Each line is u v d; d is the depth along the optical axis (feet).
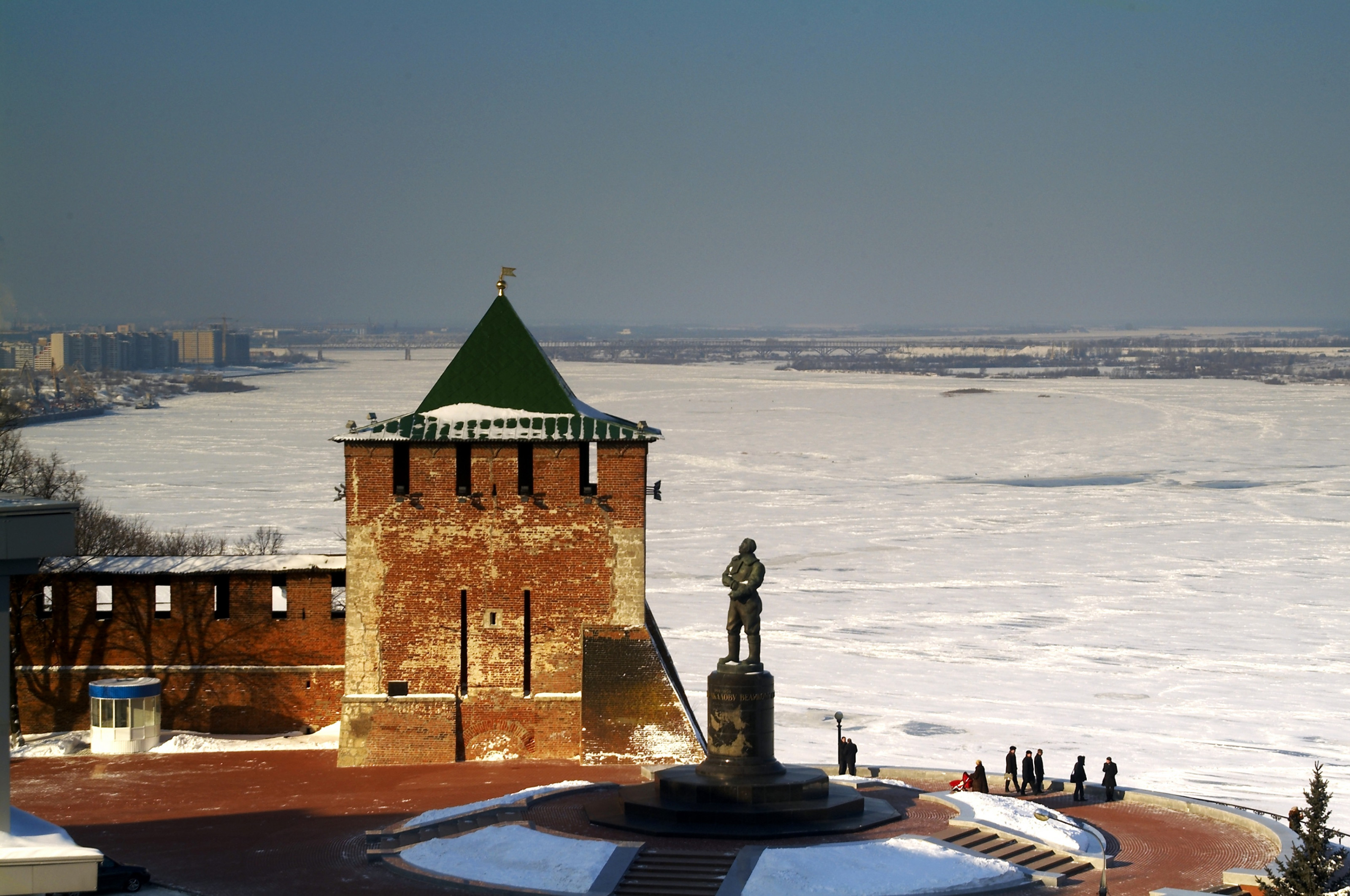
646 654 335.67
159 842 268.62
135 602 355.36
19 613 352.28
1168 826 294.46
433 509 337.72
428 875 246.06
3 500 197.47
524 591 338.75
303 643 357.00
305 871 250.57
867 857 241.14
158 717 347.56
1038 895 236.02
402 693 337.52
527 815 272.51
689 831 256.73
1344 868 260.42
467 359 350.64
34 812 291.58
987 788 327.06
